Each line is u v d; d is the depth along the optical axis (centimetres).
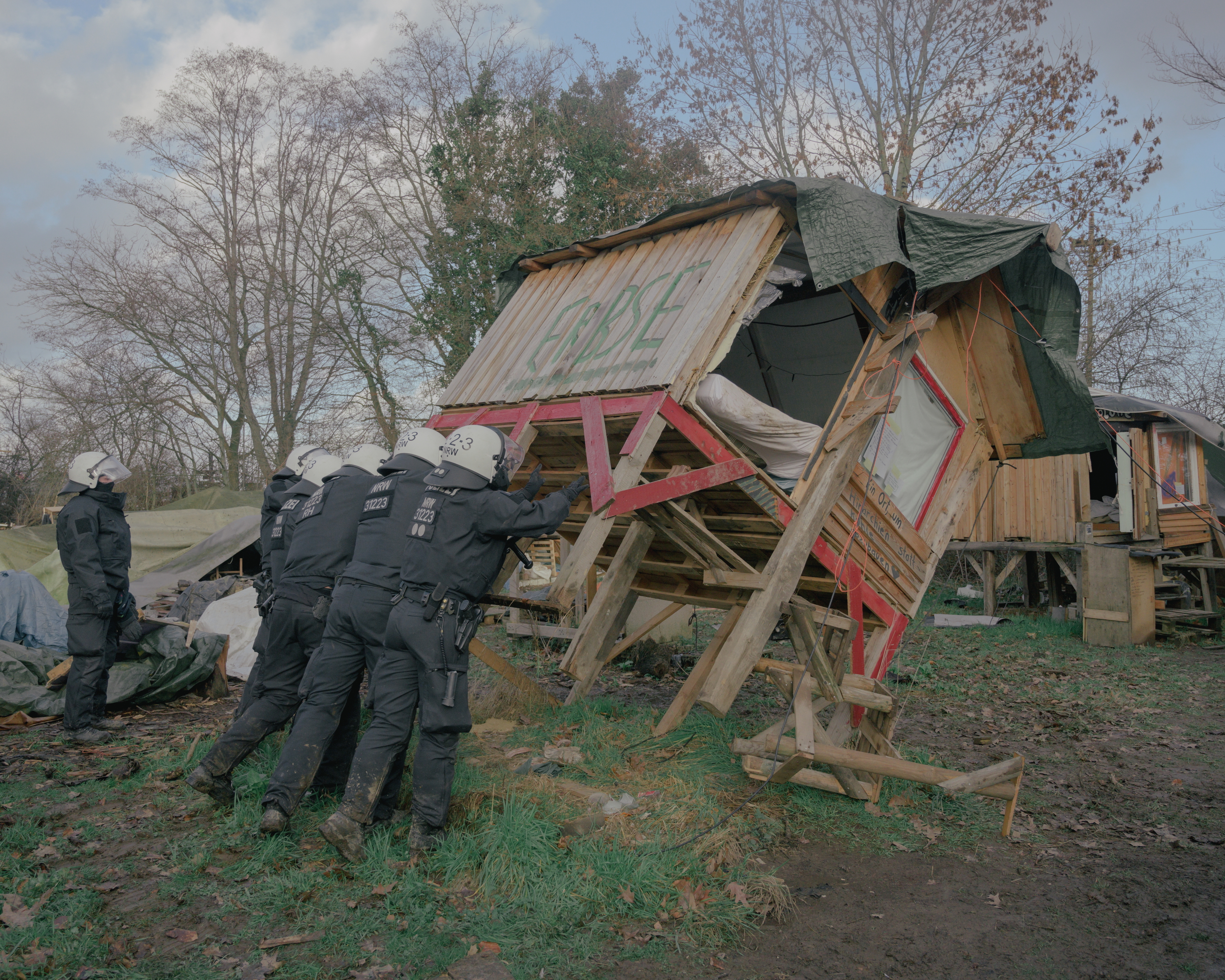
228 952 293
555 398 508
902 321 522
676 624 934
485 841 367
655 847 367
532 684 616
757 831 416
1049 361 562
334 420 2564
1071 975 297
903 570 562
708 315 462
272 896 328
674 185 1930
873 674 548
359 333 2420
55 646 777
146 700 657
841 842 417
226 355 2641
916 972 299
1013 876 381
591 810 418
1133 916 341
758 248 486
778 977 294
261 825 365
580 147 1980
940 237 492
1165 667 904
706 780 477
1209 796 485
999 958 309
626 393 464
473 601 381
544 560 1484
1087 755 573
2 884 336
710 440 464
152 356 2586
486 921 315
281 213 2600
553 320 578
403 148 2309
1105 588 1059
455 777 449
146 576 1189
